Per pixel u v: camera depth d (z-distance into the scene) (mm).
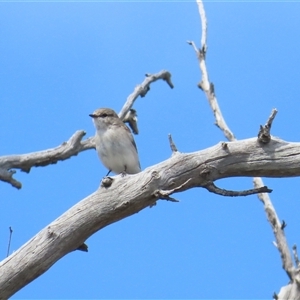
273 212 13406
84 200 10938
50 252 10648
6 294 10500
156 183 10812
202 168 10922
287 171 11008
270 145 10992
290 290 12227
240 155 10969
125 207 10820
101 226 10992
